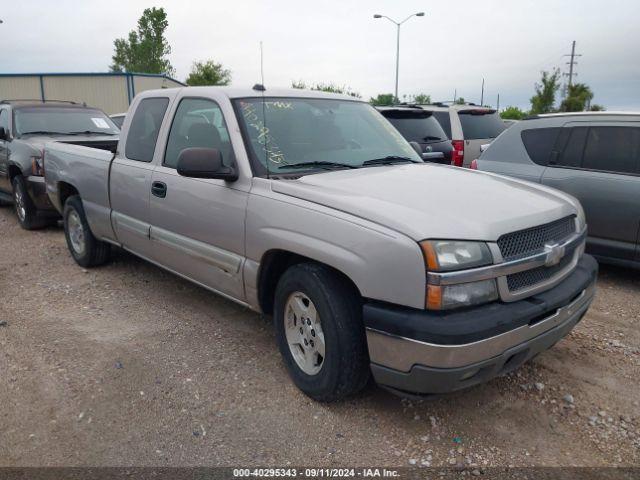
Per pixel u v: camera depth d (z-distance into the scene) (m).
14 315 4.78
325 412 3.32
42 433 3.12
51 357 3.98
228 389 3.57
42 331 4.44
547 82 38.00
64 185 6.23
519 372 3.81
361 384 3.25
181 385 3.62
